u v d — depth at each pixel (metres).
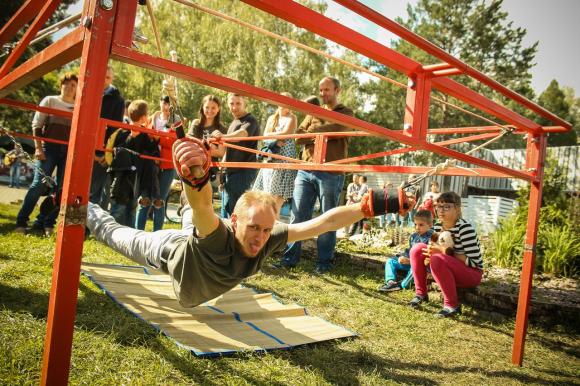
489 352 3.54
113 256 5.04
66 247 1.24
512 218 7.88
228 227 2.20
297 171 5.64
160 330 2.90
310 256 6.50
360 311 4.19
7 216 6.82
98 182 5.44
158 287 3.99
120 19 1.31
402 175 18.47
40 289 3.31
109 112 5.34
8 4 15.94
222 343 2.89
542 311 4.50
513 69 22.20
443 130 3.71
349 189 12.75
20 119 18.72
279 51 26.20
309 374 2.63
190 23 26.58
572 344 4.03
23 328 2.56
